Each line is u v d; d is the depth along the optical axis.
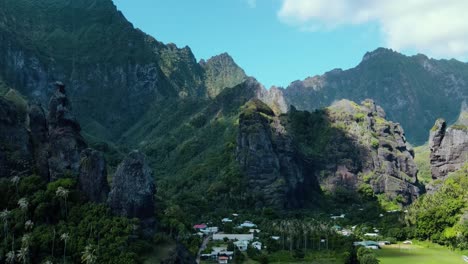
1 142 163.50
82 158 162.38
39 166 166.88
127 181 153.88
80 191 154.38
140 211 153.50
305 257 196.50
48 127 177.50
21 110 186.75
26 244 131.12
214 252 193.12
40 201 145.38
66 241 135.50
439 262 189.12
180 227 180.75
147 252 143.38
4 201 148.12
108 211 148.25
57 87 181.62
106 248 134.38
